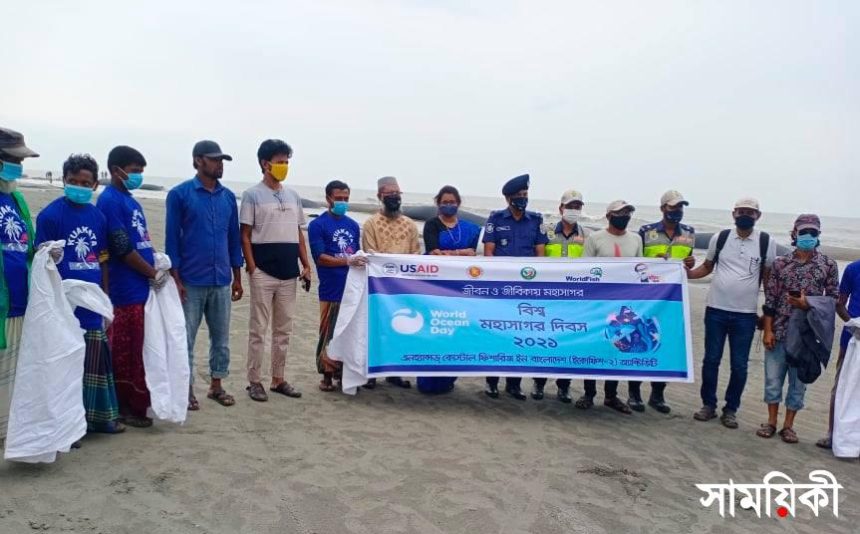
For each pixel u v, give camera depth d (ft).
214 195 19.10
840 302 20.16
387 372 21.47
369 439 18.11
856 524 15.23
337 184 22.54
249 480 14.83
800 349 19.52
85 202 16.19
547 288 21.70
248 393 21.59
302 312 36.65
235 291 20.34
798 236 19.81
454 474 16.07
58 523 12.32
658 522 14.43
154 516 12.89
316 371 25.40
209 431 17.76
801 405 20.31
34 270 14.73
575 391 25.73
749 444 20.04
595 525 14.02
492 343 21.62
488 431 19.56
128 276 17.37
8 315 15.43
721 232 21.74
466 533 13.23
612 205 22.45
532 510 14.44
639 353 21.42
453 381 23.63
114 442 16.48
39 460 14.49
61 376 14.70
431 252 23.07
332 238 22.54
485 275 21.80
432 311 21.66
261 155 20.62
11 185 15.43
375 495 14.60
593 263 21.63
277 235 20.61
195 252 18.78
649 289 21.63
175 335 17.49
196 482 14.51
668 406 23.00
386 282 21.71
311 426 18.85
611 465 17.47
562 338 21.56
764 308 20.79
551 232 23.73
